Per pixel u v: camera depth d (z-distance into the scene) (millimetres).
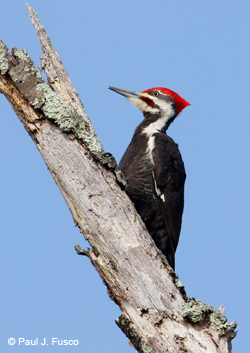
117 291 9039
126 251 9078
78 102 10211
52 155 9492
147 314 8852
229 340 8992
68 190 9383
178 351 8594
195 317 8789
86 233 9305
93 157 9617
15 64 9703
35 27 10414
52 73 10180
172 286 9078
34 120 9594
